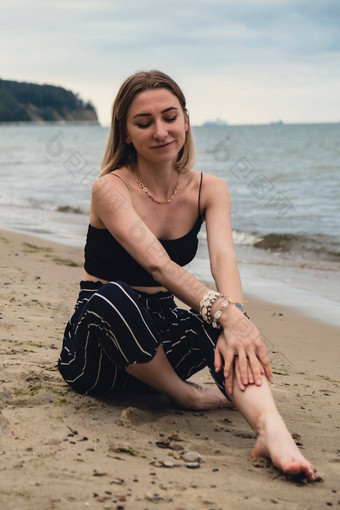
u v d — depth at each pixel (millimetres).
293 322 5469
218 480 2104
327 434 2699
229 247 2779
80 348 2697
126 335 2502
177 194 2828
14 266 6973
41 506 1786
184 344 2688
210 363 2564
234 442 2504
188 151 2832
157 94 2641
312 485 2127
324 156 36125
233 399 2439
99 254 2781
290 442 2234
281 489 2068
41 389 2854
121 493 1923
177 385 2781
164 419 2682
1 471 2002
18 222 12039
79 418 2576
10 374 3031
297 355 4410
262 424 2303
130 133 2699
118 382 2811
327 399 3301
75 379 2812
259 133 83750
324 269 8266
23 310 4816
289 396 3311
